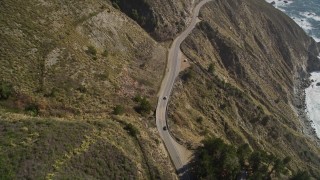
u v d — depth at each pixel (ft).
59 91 273.54
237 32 567.59
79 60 310.04
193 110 368.07
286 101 524.93
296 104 542.16
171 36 463.83
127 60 368.48
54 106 261.85
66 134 232.73
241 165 294.25
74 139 232.53
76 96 279.08
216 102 403.95
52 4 339.57
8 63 268.62
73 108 268.41
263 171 296.30
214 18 543.39
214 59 482.69
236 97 429.38
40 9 325.62
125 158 242.99
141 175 245.04
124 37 387.55
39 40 299.99
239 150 305.73
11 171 189.88
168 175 262.06
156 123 313.94
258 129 422.41
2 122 221.66
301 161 420.36
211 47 494.59
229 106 413.18
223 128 379.14
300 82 590.14
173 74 391.86
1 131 213.87
